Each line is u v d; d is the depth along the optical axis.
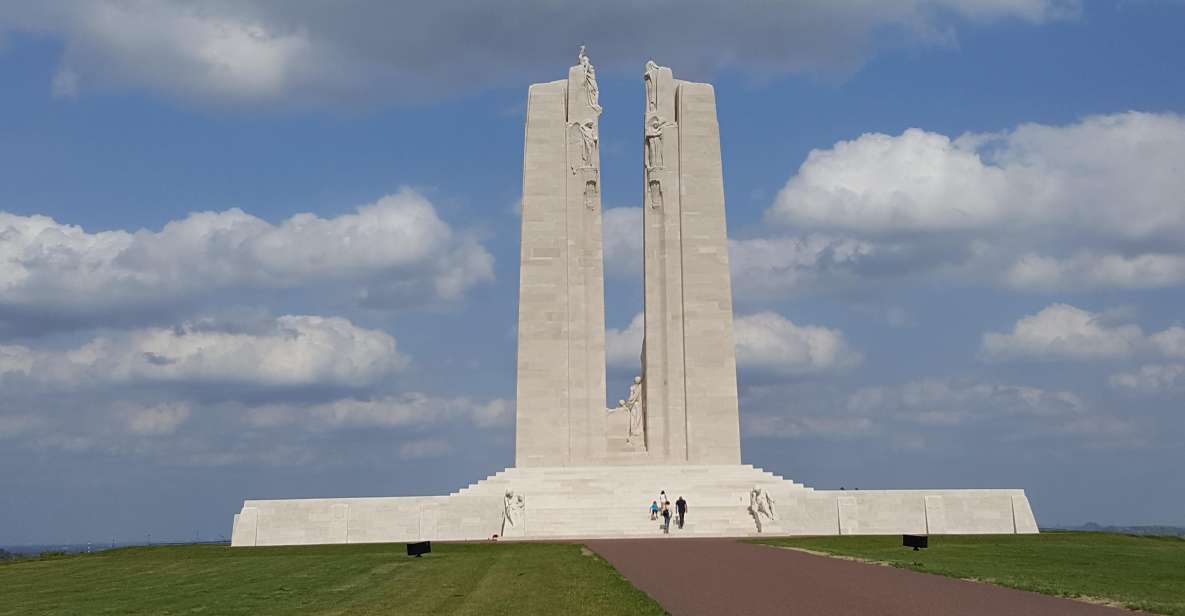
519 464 60.22
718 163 64.00
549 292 62.00
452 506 51.72
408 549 39.94
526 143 63.69
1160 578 26.72
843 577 26.11
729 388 61.56
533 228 62.75
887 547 39.31
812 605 20.73
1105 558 34.19
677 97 64.81
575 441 60.53
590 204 63.28
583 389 61.19
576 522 51.38
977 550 37.97
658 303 62.53
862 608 20.16
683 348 61.88
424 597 24.31
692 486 55.16
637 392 62.78
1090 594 22.16
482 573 30.02
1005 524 52.84
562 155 63.56
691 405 61.19
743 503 53.19
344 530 51.38
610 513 52.25
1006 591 22.83
